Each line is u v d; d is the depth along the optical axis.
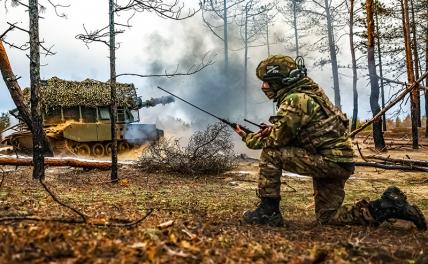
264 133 4.38
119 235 3.05
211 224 4.22
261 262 2.68
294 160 4.21
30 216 3.52
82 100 17.56
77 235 2.93
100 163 10.98
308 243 3.40
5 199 5.38
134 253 2.55
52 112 17.33
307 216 5.38
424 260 3.02
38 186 7.57
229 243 3.13
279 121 4.14
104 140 17.77
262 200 4.46
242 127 4.61
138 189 8.00
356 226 4.25
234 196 7.26
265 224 4.38
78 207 4.97
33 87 8.44
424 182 9.24
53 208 4.67
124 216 4.35
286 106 4.15
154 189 8.10
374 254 3.07
